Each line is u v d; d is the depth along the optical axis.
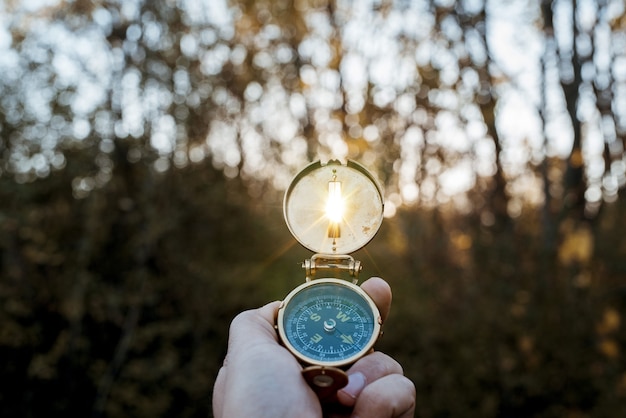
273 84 1.28
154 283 1.10
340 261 0.31
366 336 0.28
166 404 1.04
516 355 1.12
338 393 0.25
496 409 1.11
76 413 1.06
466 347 1.13
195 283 1.14
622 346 1.20
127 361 1.08
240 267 1.16
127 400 1.03
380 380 0.25
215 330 1.15
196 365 1.09
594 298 1.20
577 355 1.14
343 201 0.32
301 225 0.32
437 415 1.10
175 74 1.11
